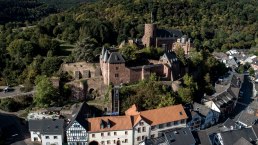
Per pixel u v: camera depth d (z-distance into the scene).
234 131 91.00
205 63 133.75
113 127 88.25
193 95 109.62
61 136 87.38
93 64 111.06
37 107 103.88
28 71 121.38
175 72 112.75
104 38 160.12
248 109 115.19
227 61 180.62
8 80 121.56
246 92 140.62
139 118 89.19
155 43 139.62
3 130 95.38
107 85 104.44
